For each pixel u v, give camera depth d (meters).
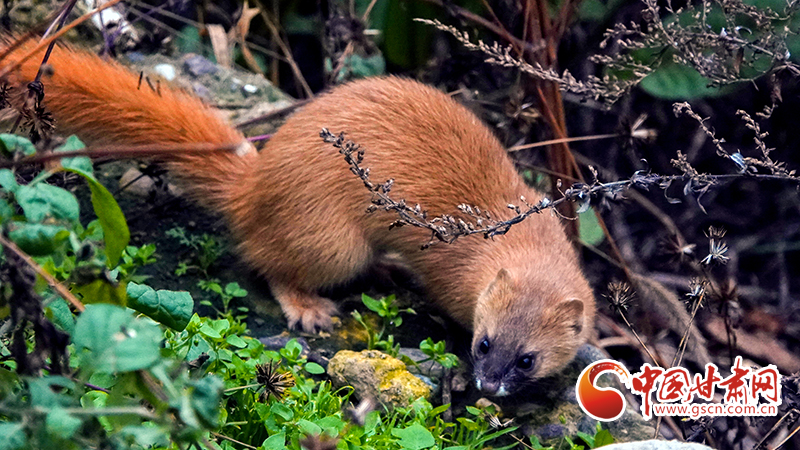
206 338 4.02
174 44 7.53
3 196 2.96
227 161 5.78
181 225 6.19
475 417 5.14
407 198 5.58
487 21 6.89
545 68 6.29
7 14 6.39
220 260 6.04
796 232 8.09
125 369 2.14
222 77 7.17
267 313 5.72
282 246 5.64
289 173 5.52
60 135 5.53
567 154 6.46
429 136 5.68
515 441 5.00
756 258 8.14
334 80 7.46
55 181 4.59
